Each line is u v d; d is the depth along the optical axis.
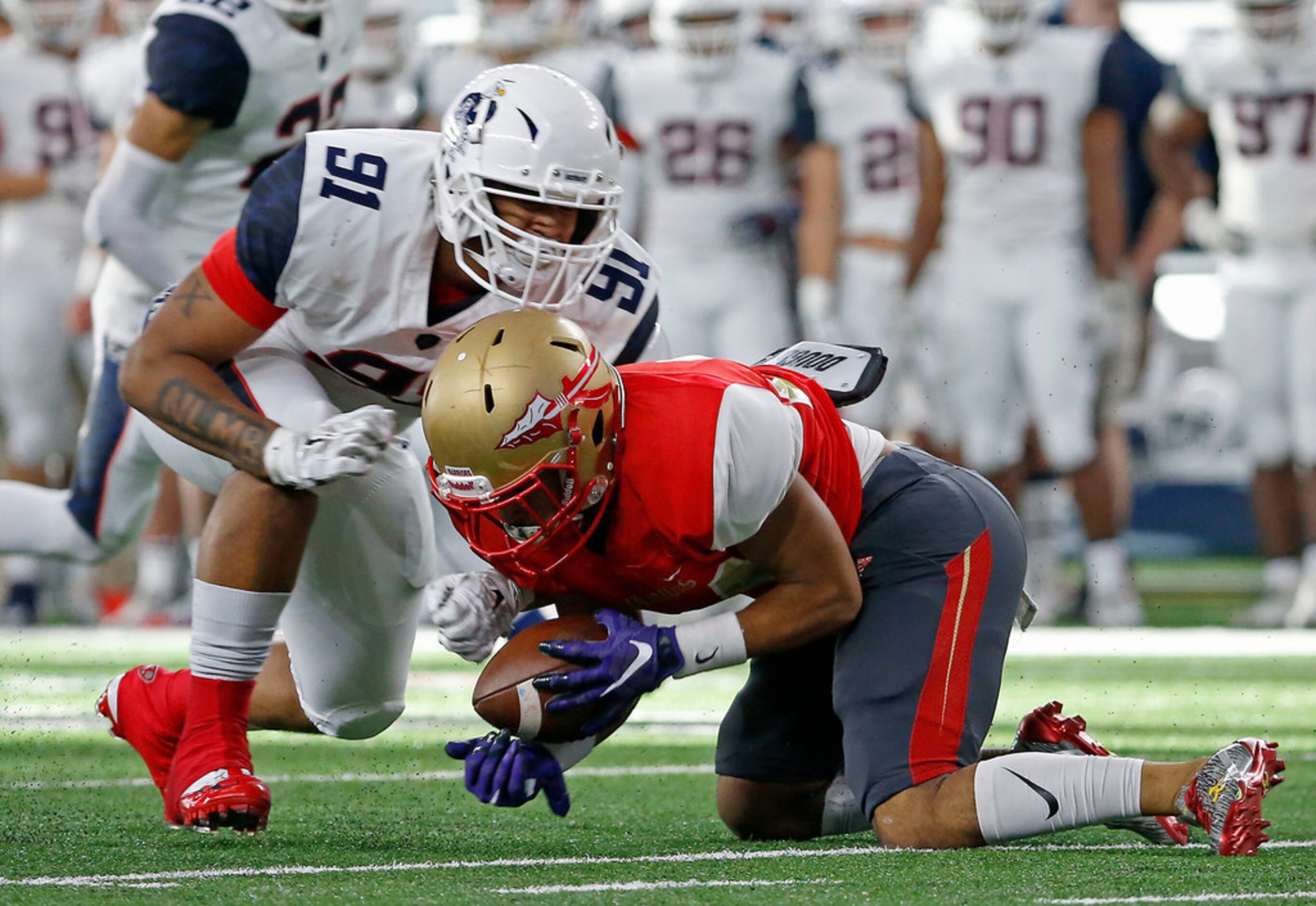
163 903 8.25
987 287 26.91
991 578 10.16
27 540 14.85
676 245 27.48
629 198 27.84
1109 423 27.09
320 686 11.36
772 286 27.69
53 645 24.58
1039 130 26.66
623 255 10.69
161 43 13.96
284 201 9.95
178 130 14.02
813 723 10.68
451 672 21.84
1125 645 24.66
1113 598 27.02
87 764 14.09
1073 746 10.53
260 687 11.75
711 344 27.66
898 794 9.83
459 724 16.80
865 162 30.25
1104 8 30.12
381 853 9.94
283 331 10.86
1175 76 26.97
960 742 9.91
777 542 9.43
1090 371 26.86
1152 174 29.95
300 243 9.95
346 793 12.66
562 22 32.31
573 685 9.14
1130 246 30.47
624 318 10.63
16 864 9.43
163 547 27.75
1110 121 26.61
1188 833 10.09
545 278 10.07
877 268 30.31
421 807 12.05
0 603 29.55
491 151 9.70
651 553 9.23
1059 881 8.81
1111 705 18.12
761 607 9.53
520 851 10.08
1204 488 40.72
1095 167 26.70
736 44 27.00
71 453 29.25
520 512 8.95
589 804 12.27
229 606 10.41
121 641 25.25
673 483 9.01
